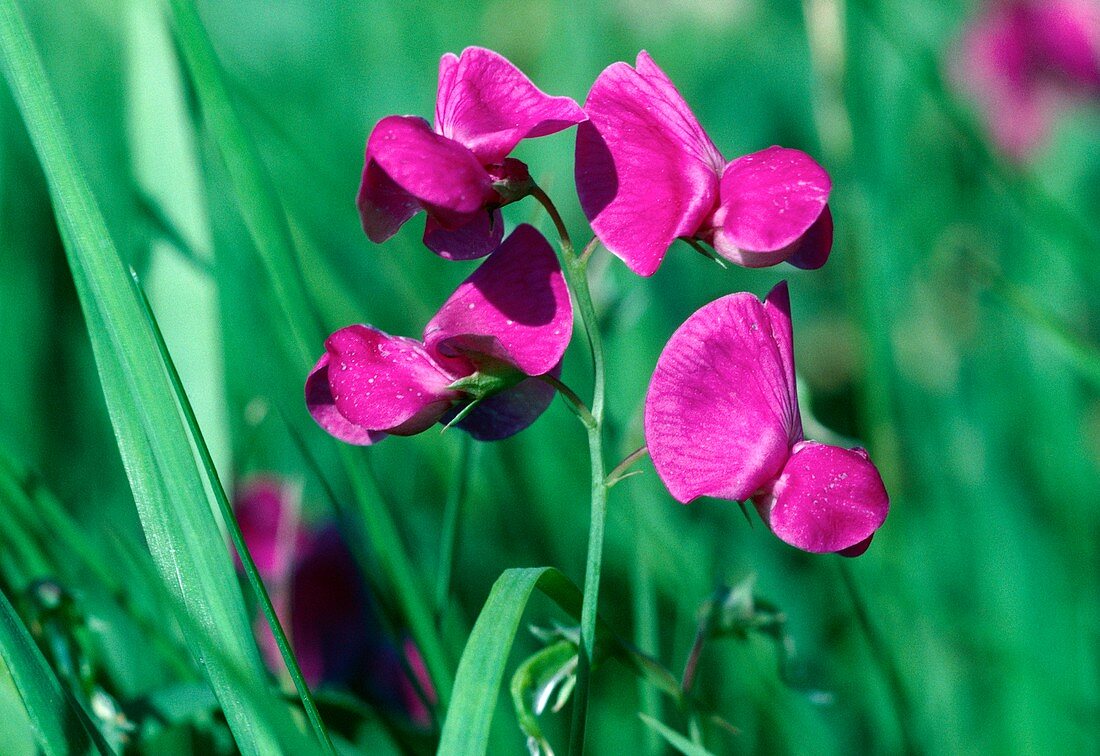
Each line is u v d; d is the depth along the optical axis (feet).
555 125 0.84
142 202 0.99
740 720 1.05
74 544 0.92
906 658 1.04
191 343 0.98
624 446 1.00
